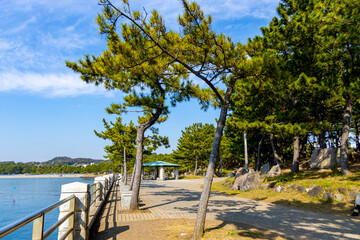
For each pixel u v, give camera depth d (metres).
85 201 4.79
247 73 6.38
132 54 6.12
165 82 7.92
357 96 12.89
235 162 52.62
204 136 46.91
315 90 13.91
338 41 10.84
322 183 12.70
